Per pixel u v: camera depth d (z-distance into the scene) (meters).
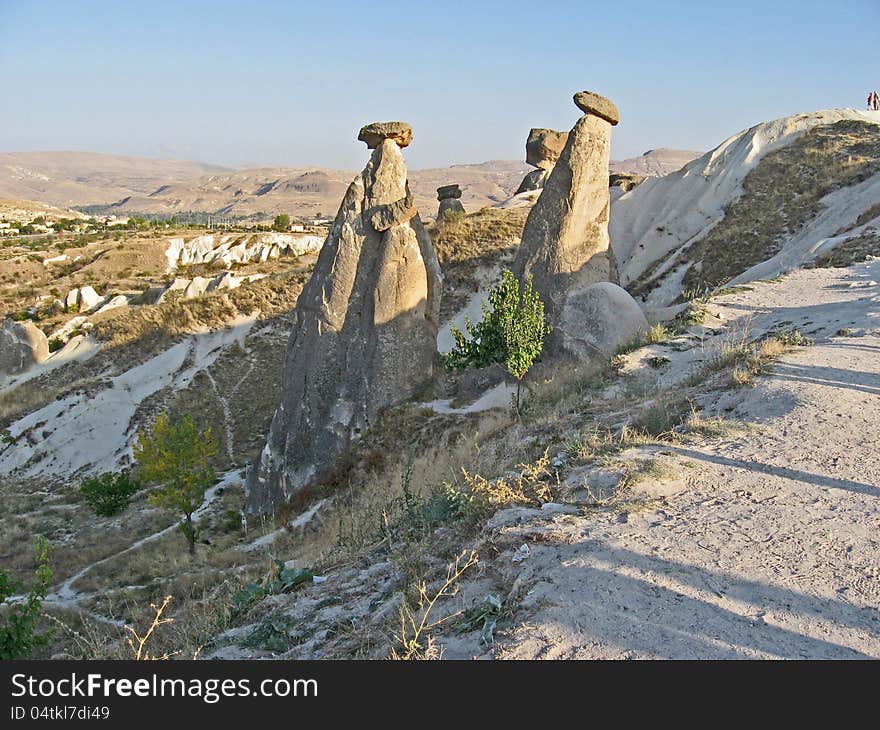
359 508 13.33
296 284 36.59
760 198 35.81
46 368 36.50
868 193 30.92
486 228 34.97
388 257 19.14
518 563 5.57
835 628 4.39
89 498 22.33
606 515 6.18
